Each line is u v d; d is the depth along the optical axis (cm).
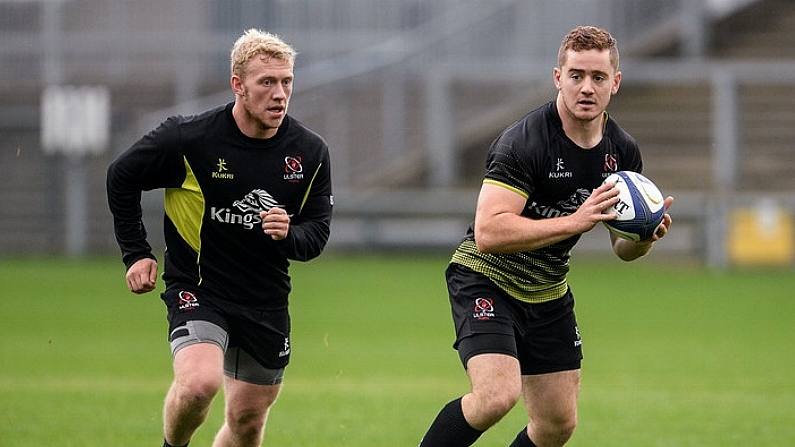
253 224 2480
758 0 11075
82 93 9488
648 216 2395
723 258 8662
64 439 3147
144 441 3130
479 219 2355
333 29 10306
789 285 7744
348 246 9538
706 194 9106
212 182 2466
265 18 10438
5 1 10762
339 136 9844
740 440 3216
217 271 2483
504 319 2400
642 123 10144
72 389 4116
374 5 10275
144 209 9025
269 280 2503
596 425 3469
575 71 2331
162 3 10631
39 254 9731
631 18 10625
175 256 2511
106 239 9775
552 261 2442
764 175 9512
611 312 6512
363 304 6812
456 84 10138
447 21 10131
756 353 5125
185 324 2434
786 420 3541
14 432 3241
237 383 2547
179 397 2341
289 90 2434
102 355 5044
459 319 2430
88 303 6869
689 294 7312
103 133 9494
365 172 9838
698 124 10062
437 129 9719
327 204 2572
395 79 9919
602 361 4919
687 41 10706
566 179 2395
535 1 10006
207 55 10538
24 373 4541
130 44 10612
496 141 2412
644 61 10644
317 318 6266
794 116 9912
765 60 10750
